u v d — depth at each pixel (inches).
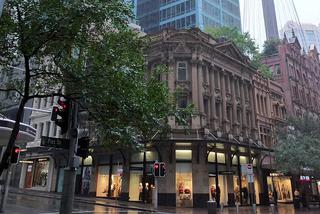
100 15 348.2
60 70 407.5
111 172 1263.5
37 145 1574.8
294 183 1561.3
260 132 1515.7
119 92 365.4
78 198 1181.7
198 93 1190.9
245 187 1286.9
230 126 1320.1
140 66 408.2
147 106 390.9
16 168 1742.1
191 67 1219.9
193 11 3068.4
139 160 1181.1
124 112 367.9
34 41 335.0
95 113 378.3
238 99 1413.6
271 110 1653.5
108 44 382.9
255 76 1584.6
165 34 1248.8
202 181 1094.4
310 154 1192.2
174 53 1220.5
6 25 335.0
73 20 337.7
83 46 373.1
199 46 1237.1
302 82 2103.8
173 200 1062.4
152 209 895.1
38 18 322.3
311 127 1334.9
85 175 1364.4
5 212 631.2
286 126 1396.4
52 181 1518.2
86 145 357.7
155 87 437.1
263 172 1411.2
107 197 1238.9
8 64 408.5
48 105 1584.6
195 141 1061.8
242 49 1926.7
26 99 330.0
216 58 1331.2
